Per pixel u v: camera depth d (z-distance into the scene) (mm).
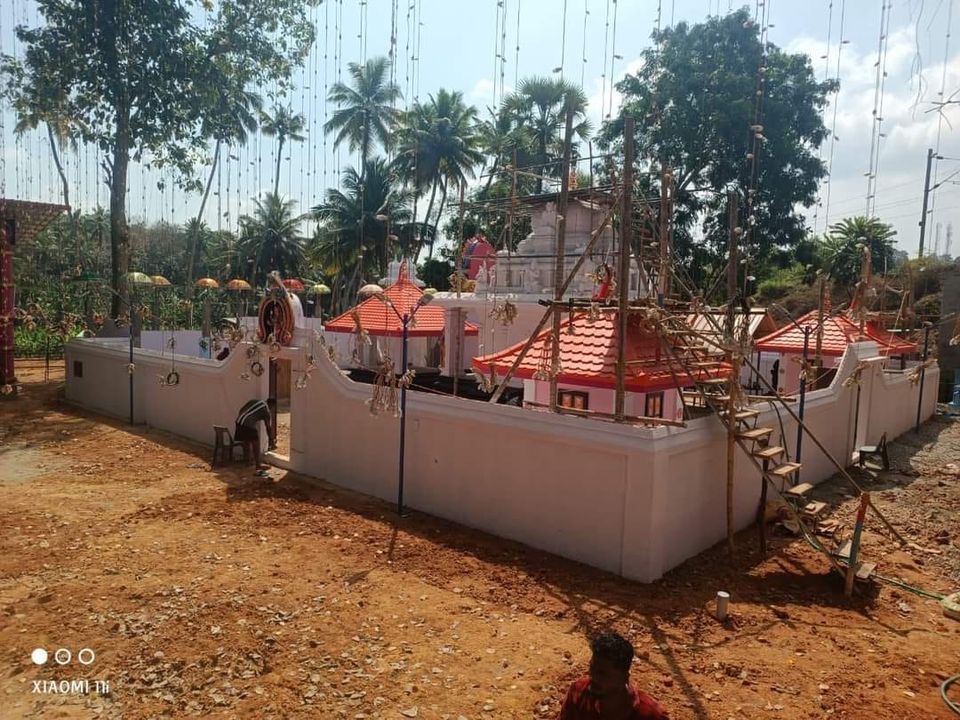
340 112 39938
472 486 10000
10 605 7094
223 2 23375
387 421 11305
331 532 9625
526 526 9289
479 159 39406
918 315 25547
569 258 14711
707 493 9109
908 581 8406
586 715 3438
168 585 7559
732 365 8867
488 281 16375
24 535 9289
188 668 5855
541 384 10891
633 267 13664
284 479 12664
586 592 7664
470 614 6980
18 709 5344
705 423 8906
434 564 8414
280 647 6191
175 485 12219
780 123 25875
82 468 13523
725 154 26453
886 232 30172
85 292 28781
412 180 40094
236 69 24297
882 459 14531
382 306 20234
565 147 9039
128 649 6172
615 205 9141
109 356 19656
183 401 16688
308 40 24078
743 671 5887
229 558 8461
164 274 38219
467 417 9914
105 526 9750
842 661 6176
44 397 22359
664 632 6680
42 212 23422
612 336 10031
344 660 5973
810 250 32969
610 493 8336
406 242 41062
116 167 23297
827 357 18688
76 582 7617
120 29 21531
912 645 6621
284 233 50094
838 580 8242
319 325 28578
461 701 5344
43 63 21094
